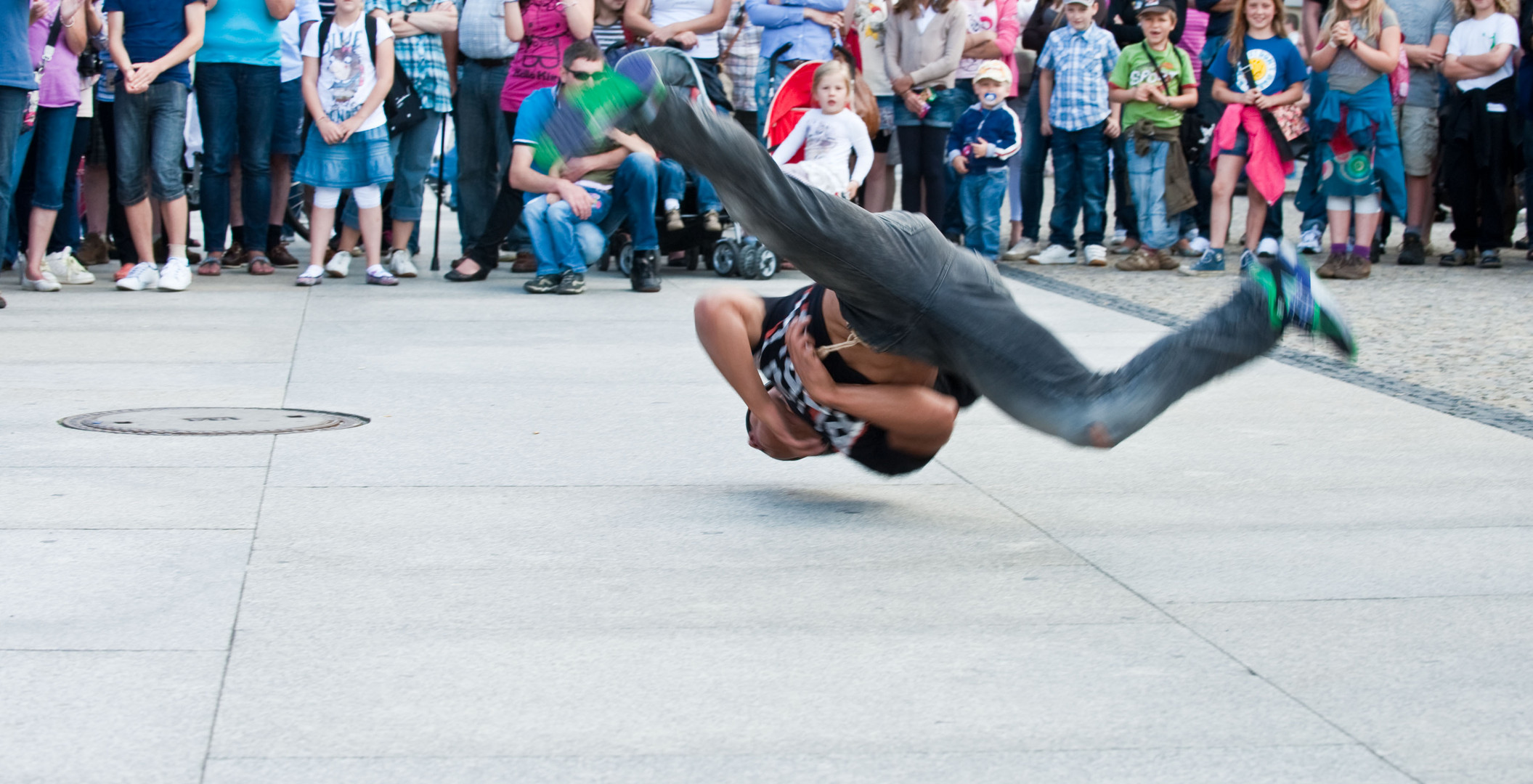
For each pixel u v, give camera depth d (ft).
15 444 15.16
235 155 32.24
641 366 20.65
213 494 13.38
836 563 11.71
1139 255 33.35
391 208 31.01
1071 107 33.47
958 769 7.94
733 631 10.05
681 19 31.35
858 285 10.86
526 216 28.27
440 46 30.32
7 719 8.35
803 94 28.99
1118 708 8.82
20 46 24.61
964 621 10.36
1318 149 33.06
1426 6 33.45
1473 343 23.34
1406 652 9.85
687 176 31.04
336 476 14.19
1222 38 32.89
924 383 12.57
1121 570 11.63
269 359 20.72
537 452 15.44
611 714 8.61
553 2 29.48
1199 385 11.27
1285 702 8.95
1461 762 8.12
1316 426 17.39
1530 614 10.67
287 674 9.11
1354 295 29.01
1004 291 11.25
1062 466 15.25
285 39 31.42
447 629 9.98
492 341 22.58
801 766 7.95
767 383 13.34
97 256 32.19
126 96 27.17
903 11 32.45
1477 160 33.22
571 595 10.76
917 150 32.99
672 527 12.66
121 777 7.67
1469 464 15.55
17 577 10.86
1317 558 12.02
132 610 10.22
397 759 7.94
